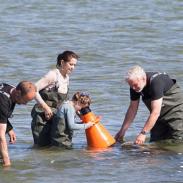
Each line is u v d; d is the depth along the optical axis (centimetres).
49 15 8244
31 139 3494
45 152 3241
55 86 3300
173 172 2922
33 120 3366
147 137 3544
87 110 3356
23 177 2859
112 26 7444
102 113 4022
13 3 9162
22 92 2850
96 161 3097
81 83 4806
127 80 3284
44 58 5788
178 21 7806
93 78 4962
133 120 3756
